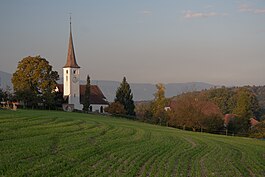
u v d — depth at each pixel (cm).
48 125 4519
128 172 2130
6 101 10269
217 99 14012
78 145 3088
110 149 3078
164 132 5709
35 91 10556
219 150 3794
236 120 9250
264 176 2386
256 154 3691
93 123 5700
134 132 5025
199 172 2322
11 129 3725
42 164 2148
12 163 2100
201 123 8544
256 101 12581
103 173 2066
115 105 10781
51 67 10731
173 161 2684
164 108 10325
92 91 13725
